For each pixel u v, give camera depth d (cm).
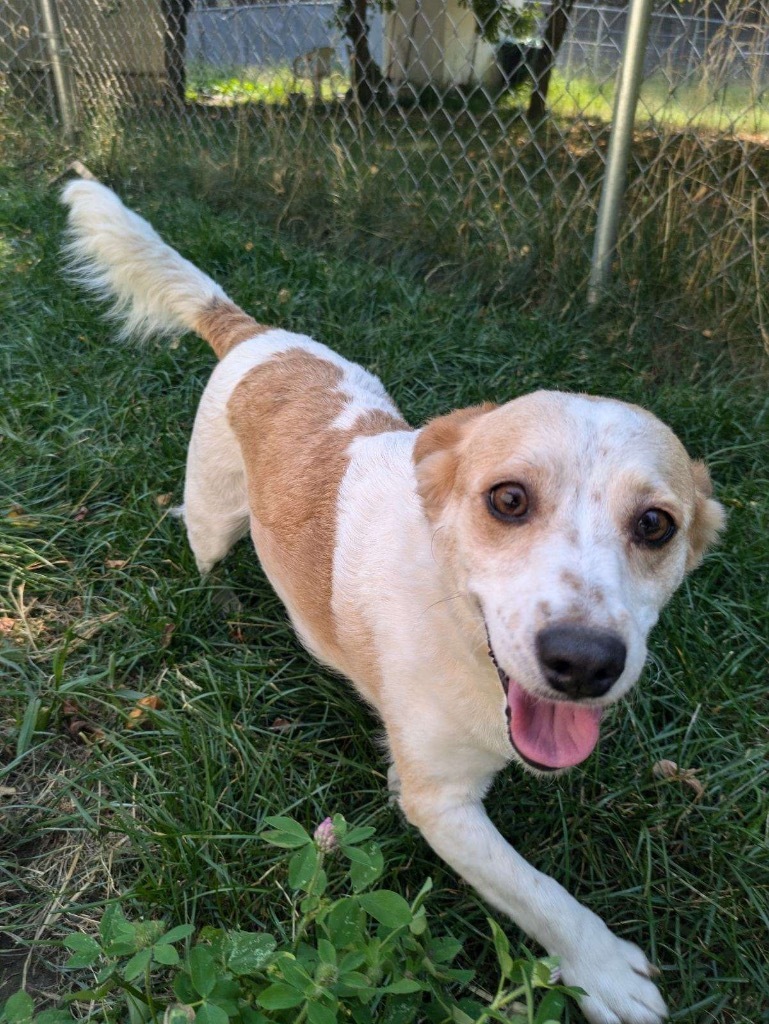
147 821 43
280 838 30
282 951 29
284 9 123
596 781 46
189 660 54
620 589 31
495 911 40
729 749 48
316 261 100
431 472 39
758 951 39
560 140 98
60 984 37
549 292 92
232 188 122
